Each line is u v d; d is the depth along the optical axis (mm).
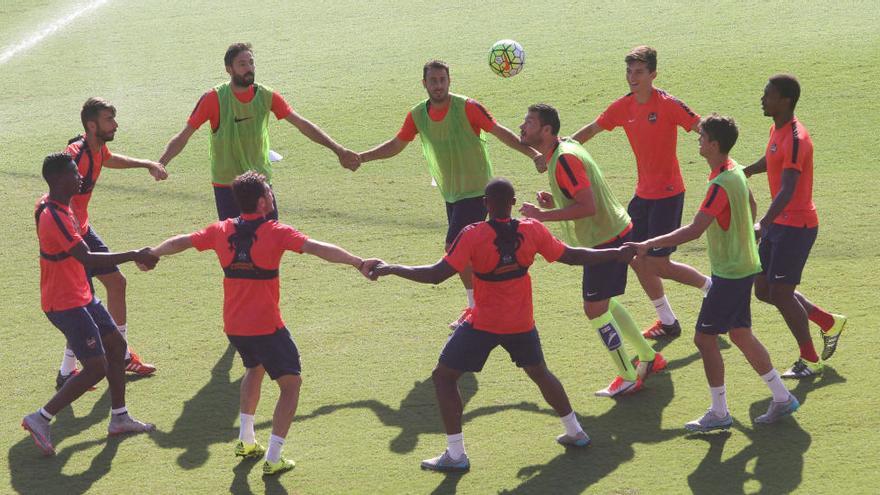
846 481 11828
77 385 13422
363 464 12883
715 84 26953
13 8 41938
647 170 16062
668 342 15781
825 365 14602
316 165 24234
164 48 34688
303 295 18016
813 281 17234
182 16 38781
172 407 14539
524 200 21328
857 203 20125
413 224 20750
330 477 12617
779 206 13641
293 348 12820
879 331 15391
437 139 16609
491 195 12180
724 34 30938
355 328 16703
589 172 13984
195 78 31156
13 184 23922
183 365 15750
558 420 13688
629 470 12375
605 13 34469
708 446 12812
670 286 17766
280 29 36031
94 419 14352
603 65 29062
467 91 27969
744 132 23984
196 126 17250
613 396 14211
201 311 17562
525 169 23203
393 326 16719
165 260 19750
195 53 33812
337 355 15820
